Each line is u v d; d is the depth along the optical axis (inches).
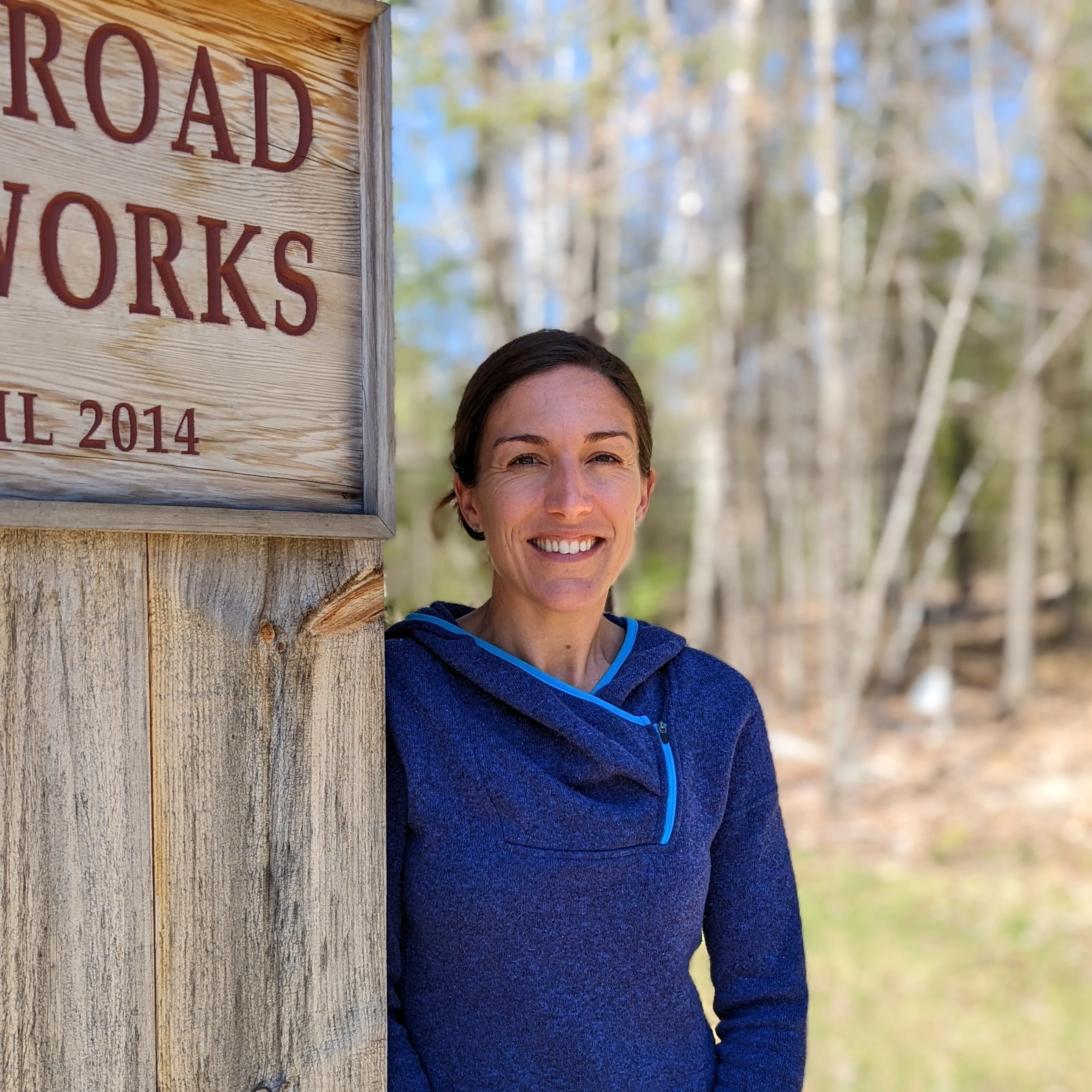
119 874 39.4
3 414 36.3
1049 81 365.7
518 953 50.4
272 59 42.1
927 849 292.5
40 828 37.7
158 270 39.4
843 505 414.0
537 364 55.2
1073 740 412.5
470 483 59.4
